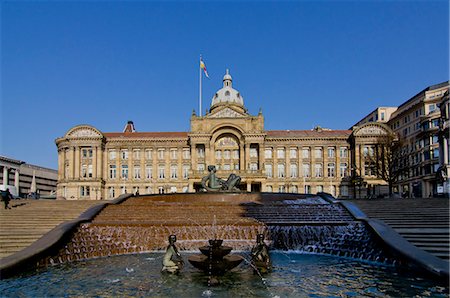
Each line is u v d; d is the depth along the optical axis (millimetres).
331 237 28031
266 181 89250
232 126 88875
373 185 87750
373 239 25391
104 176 91688
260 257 20312
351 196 90250
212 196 42781
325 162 91938
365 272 20422
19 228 27812
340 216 32156
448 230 25406
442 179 52875
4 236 25406
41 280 18828
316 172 92125
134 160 93062
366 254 24312
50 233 25109
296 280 18750
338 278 19141
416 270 19906
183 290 16969
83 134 89438
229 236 28703
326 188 91125
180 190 91438
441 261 19375
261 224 29172
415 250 21328
